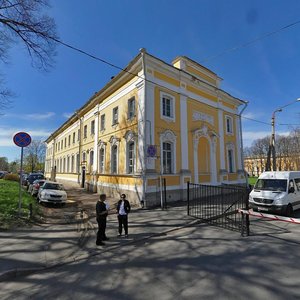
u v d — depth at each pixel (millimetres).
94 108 22812
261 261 5562
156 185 14000
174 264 5488
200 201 14523
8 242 6930
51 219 10375
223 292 4113
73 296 4113
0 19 9258
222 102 20875
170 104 16078
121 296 4062
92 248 6758
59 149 38531
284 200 11180
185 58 17516
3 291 4340
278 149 56312
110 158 18438
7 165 101125
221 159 19703
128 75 16266
